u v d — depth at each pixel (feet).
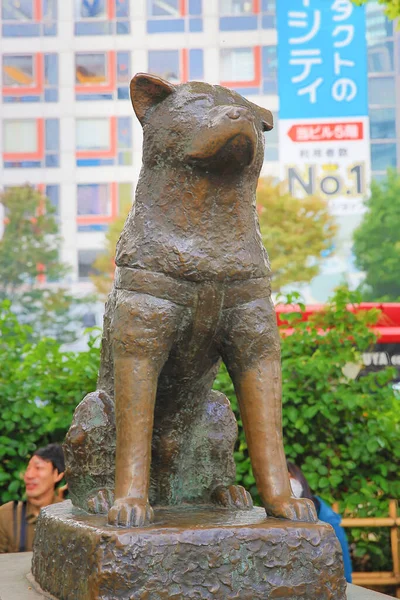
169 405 7.56
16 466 12.67
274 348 7.22
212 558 6.28
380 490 13.51
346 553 10.96
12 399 12.50
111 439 7.61
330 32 48.37
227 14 48.24
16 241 51.37
